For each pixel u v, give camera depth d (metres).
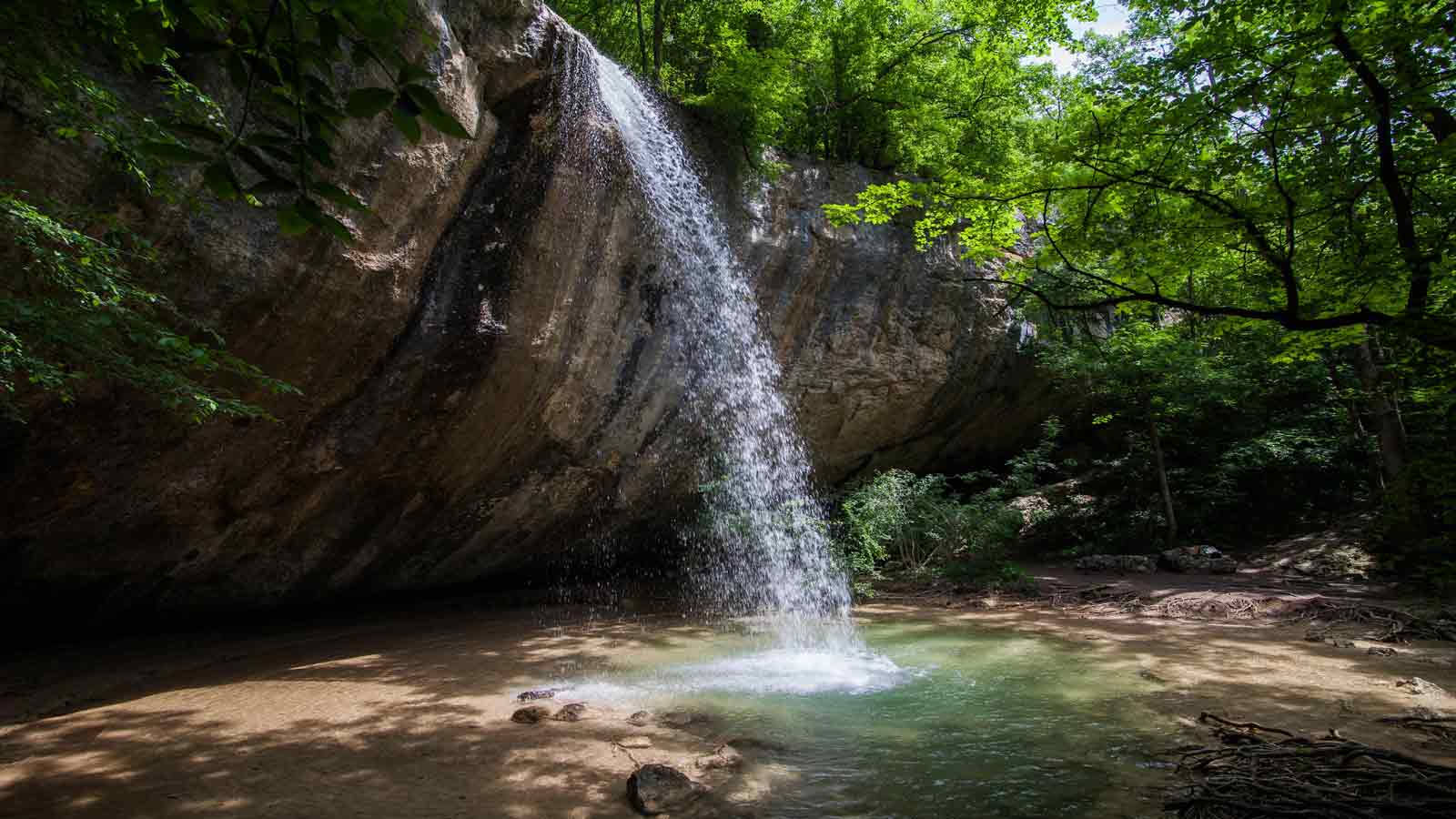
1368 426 15.51
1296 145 4.68
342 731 4.99
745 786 4.05
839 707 5.63
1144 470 16.45
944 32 13.80
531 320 8.38
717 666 7.16
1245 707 5.36
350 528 8.61
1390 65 4.21
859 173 13.31
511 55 7.41
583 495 10.86
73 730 5.03
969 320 14.88
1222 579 12.06
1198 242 5.27
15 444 5.71
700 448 11.96
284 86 1.49
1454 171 4.13
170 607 7.81
